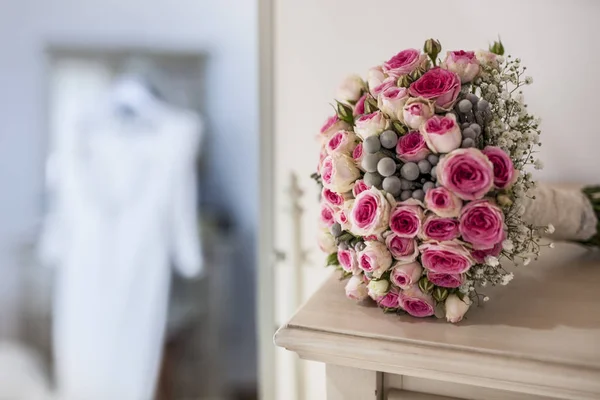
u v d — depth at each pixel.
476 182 0.52
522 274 0.73
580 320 0.58
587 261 0.78
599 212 0.81
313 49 1.07
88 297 2.08
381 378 0.59
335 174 0.58
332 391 0.60
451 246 0.54
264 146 1.15
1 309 2.24
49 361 2.25
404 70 0.59
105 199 2.08
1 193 2.20
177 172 2.10
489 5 0.97
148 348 2.09
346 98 0.65
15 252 2.21
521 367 0.49
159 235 2.08
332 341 0.55
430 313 0.58
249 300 2.26
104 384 2.09
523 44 0.96
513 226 0.58
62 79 2.16
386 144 0.56
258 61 1.12
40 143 2.17
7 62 2.16
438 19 1.00
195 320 2.23
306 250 1.14
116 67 2.16
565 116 0.96
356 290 0.61
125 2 2.14
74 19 2.15
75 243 2.10
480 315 0.59
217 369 2.27
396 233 0.55
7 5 2.14
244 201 2.21
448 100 0.56
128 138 2.10
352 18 1.04
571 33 0.94
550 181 0.99
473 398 0.56
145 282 2.07
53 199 2.17
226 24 2.13
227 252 2.23
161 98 2.17
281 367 1.19
